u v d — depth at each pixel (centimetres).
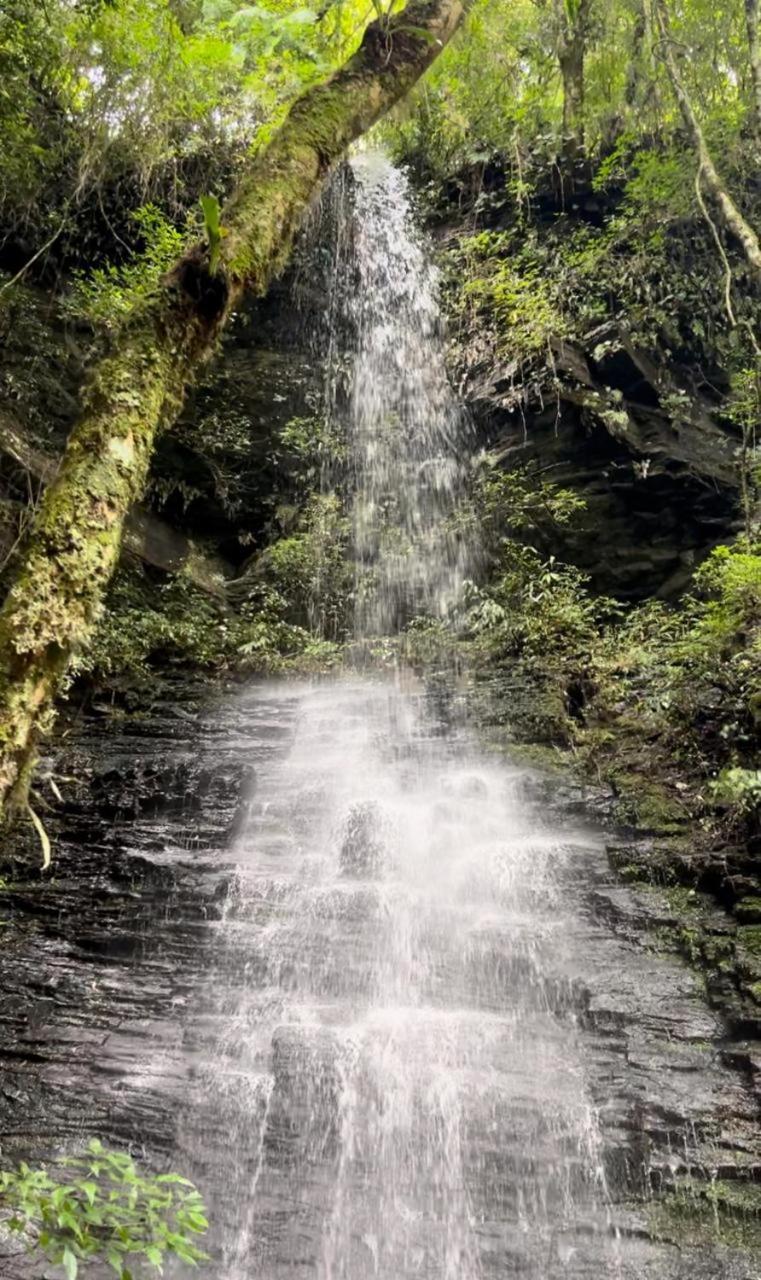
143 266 1052
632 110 1123
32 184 991
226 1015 529
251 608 1131
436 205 1365
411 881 631
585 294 1153
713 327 1114
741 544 837
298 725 859
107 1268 385
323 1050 475
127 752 790
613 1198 418
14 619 169
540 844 621
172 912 602
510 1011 520
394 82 315
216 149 1148
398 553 1165
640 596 1017
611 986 511
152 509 1205
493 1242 411
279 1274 412
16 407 1023
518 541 1085
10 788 156
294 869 640
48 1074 484
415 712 873
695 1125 431
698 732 696
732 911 550
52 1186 239
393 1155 443
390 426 1272
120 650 937
